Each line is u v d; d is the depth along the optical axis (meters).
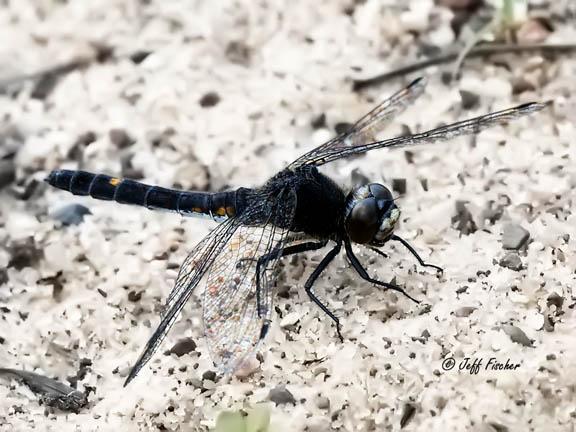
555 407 0.41
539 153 0.43
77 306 0.42
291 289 0.42
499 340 0.41
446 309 0.41
